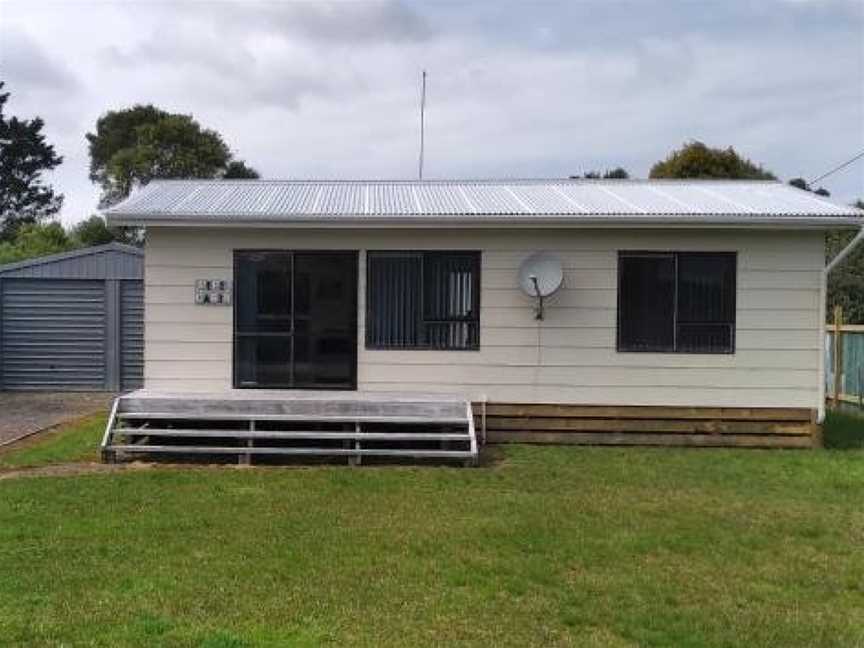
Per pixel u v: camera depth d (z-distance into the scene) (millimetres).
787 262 11641
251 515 7566
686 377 11641
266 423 10812
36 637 4715
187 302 11562
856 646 4895
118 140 49812
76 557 6246
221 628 4895
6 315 17984
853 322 20953
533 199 12477
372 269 11625
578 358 11648
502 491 8711
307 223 11219
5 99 55781
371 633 4914
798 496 8656
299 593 5551
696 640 4926
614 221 11195
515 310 11625
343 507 7918
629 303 11648
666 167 35000
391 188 13648
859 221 11125
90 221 36375
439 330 11672
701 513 7891
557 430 11633
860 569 6332
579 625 5141
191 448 10219
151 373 11562
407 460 10617
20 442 11633
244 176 46062
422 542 6773
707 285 11656
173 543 6633
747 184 14094
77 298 18078
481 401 11617
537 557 6465
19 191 55531
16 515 7441
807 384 11648
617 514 7797
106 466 9938
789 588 5898
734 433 11633
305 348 11664
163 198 12234
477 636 4918
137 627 4879
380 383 11633
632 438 11617
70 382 18109
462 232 11594
